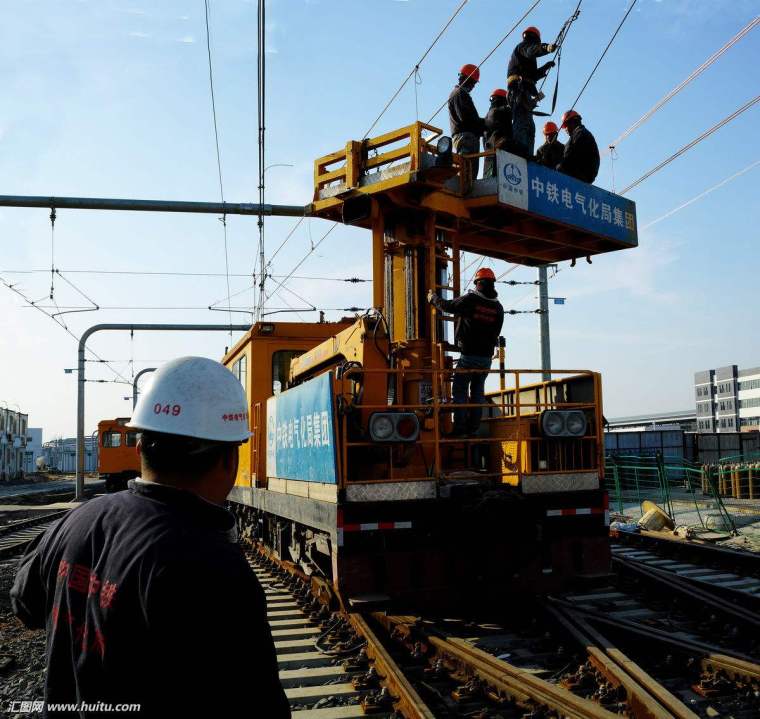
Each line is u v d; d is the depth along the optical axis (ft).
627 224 31.45
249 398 36.81
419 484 21.68
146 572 5.12
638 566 30.30
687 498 71.26
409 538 21.52
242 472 39.78
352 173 26.48
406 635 20.53
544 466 24.13
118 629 5.12
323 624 22.53
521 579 22.41
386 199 25.85
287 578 30.04
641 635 19.38
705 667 17.31
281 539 30.81
